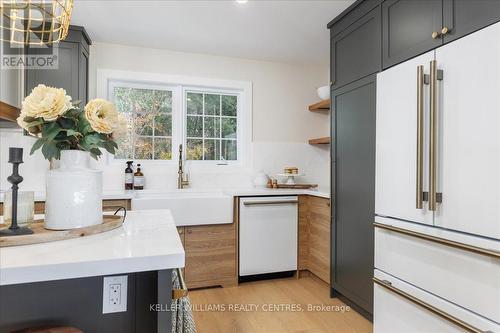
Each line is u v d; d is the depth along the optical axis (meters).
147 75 3.15
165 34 2.86
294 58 3.48
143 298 1.06
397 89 1.81
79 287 1.00
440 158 1.53
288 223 3.05
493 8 1.31
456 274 1.43
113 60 3.07
